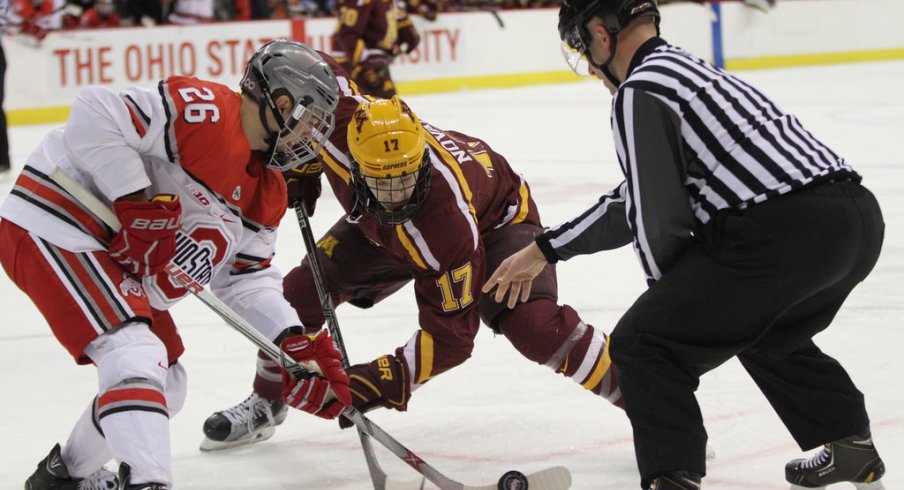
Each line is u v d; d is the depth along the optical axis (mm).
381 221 7789
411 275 9727
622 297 14133
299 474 8672
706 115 6441
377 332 12875
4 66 24109
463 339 7984
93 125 6777
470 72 43125
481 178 8695
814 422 7336
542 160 25891
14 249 7117
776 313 6586
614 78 7031
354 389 7828
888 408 9523
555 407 10094
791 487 7832
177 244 7324
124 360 6781
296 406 7590
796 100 36125
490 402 10305
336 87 7316
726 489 7984
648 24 6891
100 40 36469
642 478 6711
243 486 8414
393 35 26297
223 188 7242
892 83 40406
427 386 10836
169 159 7055
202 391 10883
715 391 10258
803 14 49125
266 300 8031
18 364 12008
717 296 6520
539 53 44656
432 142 8047
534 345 8367
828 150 6766
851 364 10867
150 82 37438
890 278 14352
